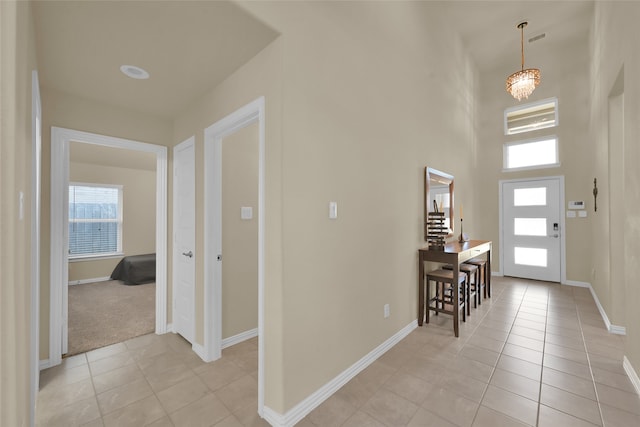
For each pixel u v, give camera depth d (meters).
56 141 2.35
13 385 0.92
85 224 5.48
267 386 1.71
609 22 2.84
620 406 1.79
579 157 4.74
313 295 1.83
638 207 1.93
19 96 1.04
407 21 2.98
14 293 0.92
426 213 3.27
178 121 2.91
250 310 2.86
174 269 2.99
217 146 2.46
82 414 1.76
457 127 4.35
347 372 2.08
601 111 3.38
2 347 0.85
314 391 1.83
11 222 0.88
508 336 2.82
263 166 1.76
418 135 3.18
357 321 2.22
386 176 2.60
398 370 2.22
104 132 2.61
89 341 2.78
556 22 4.25
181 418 1.72
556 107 4.96
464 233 4.38
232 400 1.89
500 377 2.11
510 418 1.69
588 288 4.55
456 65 4.33
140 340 2.80
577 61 4.78
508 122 5.56
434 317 3.37
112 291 4.61
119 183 5.79
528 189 5.22
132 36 1.64
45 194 2.31
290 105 1.68
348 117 2.14
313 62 1.84
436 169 3.61
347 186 2.12
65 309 2.49
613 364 2.28
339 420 1.69
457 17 4.13
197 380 2.12
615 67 2.60
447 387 2.00
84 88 2.31
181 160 2.86
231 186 2.71
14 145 0.89
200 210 2.53
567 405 1.80
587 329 2.97
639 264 1.92
